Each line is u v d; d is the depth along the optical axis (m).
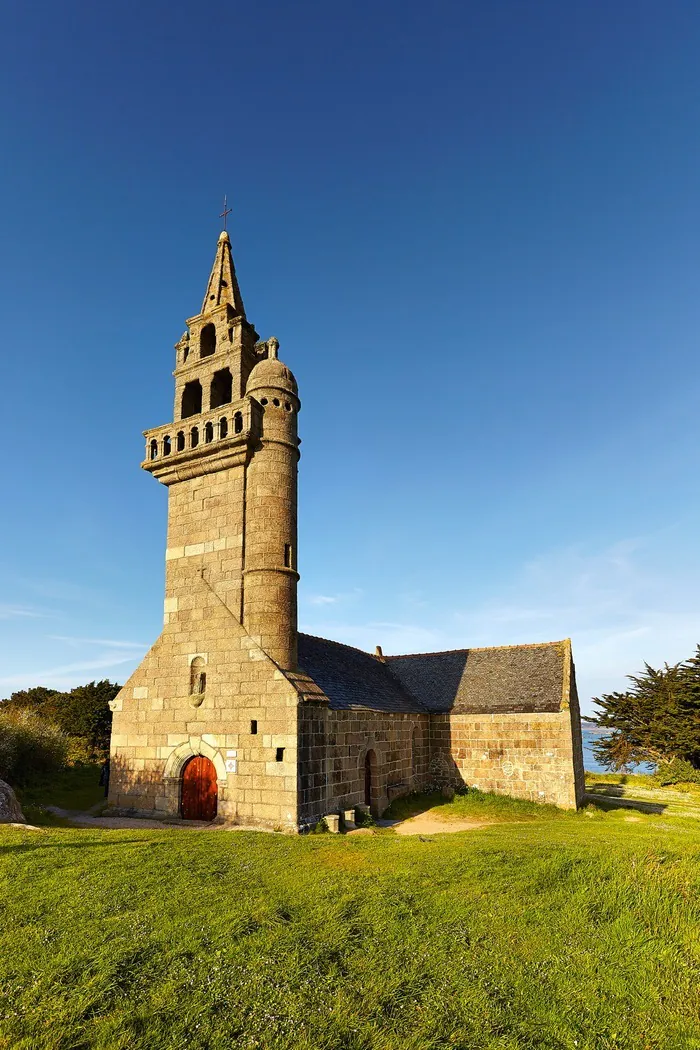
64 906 9.19
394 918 8.91
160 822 18.94
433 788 28.09
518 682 29.80
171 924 8.50
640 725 48.25
